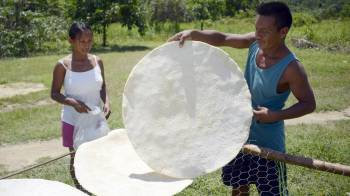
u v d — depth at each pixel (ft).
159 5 98.89
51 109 25.93
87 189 6.93
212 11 117.60
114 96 28.63
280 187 8.57
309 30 71.97
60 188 6.72
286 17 7.53
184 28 96.99
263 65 8.19
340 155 16.93
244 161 8.93
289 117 7.66
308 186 14.15
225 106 7.12
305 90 7.77
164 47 7.38
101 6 70.85
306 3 176.65
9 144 20.34
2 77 37.81
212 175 14.75
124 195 6.73
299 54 51.67
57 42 64.64
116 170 7.39
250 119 7.00
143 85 7.38
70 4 71.26
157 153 7.17
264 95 8.33
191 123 7.19
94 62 11.78
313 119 23.99
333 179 14.56
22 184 6.80
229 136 7.02
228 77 7.15
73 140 11.41
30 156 18.72
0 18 58.80
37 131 21.63
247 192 9.58
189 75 7.28
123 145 8.13
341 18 124.26
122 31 84.33
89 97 11.55
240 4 137.28
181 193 13.66
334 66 40.96
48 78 36.65
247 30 95.20
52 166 16.66
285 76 7.86
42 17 63.31
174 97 7.29
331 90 30.53
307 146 17.95
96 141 8.16
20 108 26.86
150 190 6.82
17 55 57.06
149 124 7.30
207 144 7.05
